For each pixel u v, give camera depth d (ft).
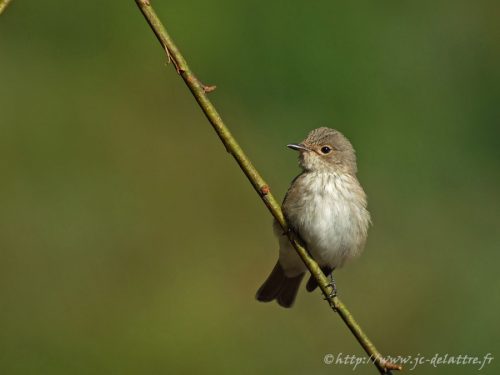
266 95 45.01
